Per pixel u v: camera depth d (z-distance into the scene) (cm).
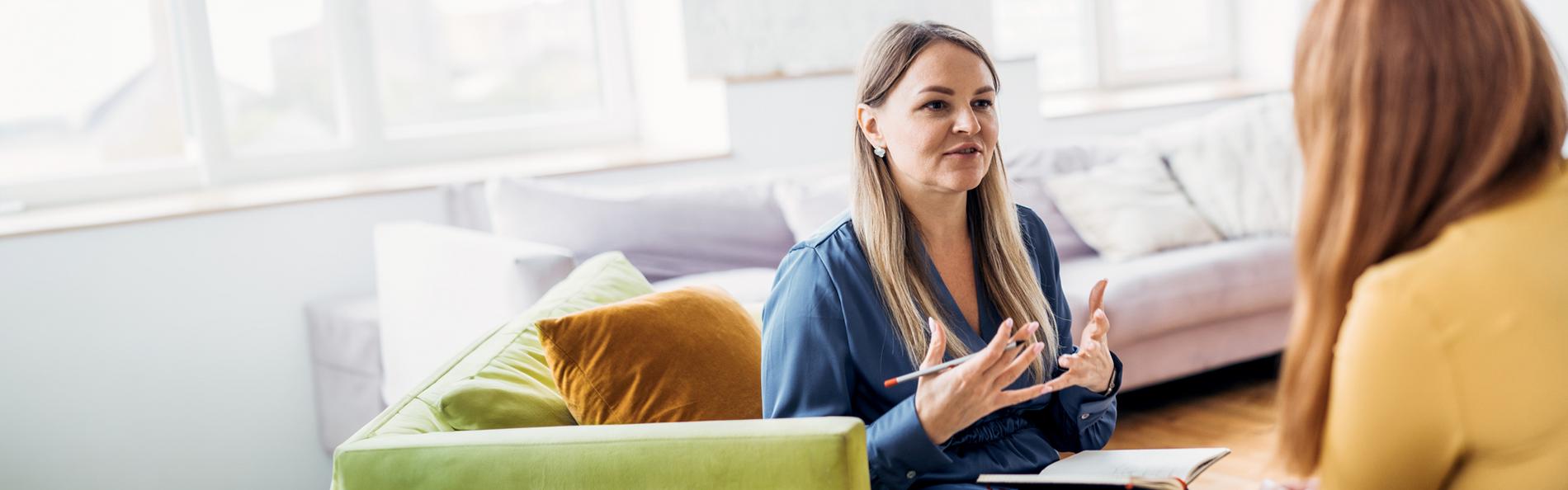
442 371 197
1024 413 180
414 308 313
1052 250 195
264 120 425
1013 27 562
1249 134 413
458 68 460
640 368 191
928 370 149
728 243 362
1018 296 178
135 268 352
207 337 362
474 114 464
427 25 452
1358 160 101
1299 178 402
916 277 170
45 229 341
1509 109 99
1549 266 96
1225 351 377
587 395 190
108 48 403
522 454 163
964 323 171
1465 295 97
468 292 284
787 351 167
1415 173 100
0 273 338
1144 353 359
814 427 153
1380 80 100
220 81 416
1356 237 103
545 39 474
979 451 171
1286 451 110
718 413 193
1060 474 160
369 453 168
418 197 389
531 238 343
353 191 379
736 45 448
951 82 166
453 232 306
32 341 342
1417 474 101
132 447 356
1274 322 387
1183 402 379
